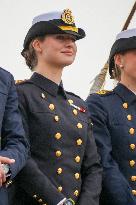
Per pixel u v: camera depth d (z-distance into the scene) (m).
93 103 10.91
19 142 8.48
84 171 9.71
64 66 9.80
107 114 10.77
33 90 9.49
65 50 9.69
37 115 9.22
